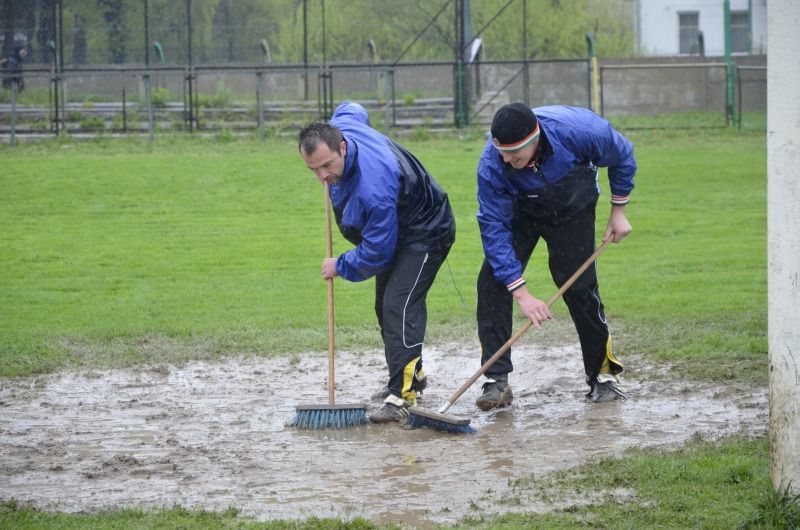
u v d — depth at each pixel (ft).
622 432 34.86
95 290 63.82
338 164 35.47
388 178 35.99
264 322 54.75
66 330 52.70
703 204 95.35
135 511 27.20
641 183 107.86
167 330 52.85
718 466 29.22
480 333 38.78
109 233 84.69
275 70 148.15
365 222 36.45
